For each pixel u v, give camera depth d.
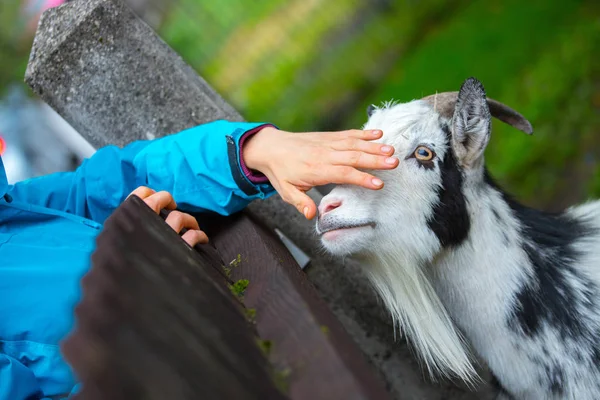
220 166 0.83
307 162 0.78
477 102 0.87
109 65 1.06
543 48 2.06
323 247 0.96
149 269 0.52
